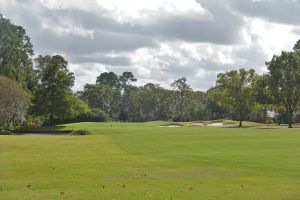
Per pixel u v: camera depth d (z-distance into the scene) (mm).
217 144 41469
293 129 73250
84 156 32969
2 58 95938
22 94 79062
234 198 17391
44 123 104125
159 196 17734
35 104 93188
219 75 101938
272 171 24312
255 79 100125
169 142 44625
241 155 32125
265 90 97062
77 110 98688
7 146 40219
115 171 24750
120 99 170875
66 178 22391
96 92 152625
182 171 24625
